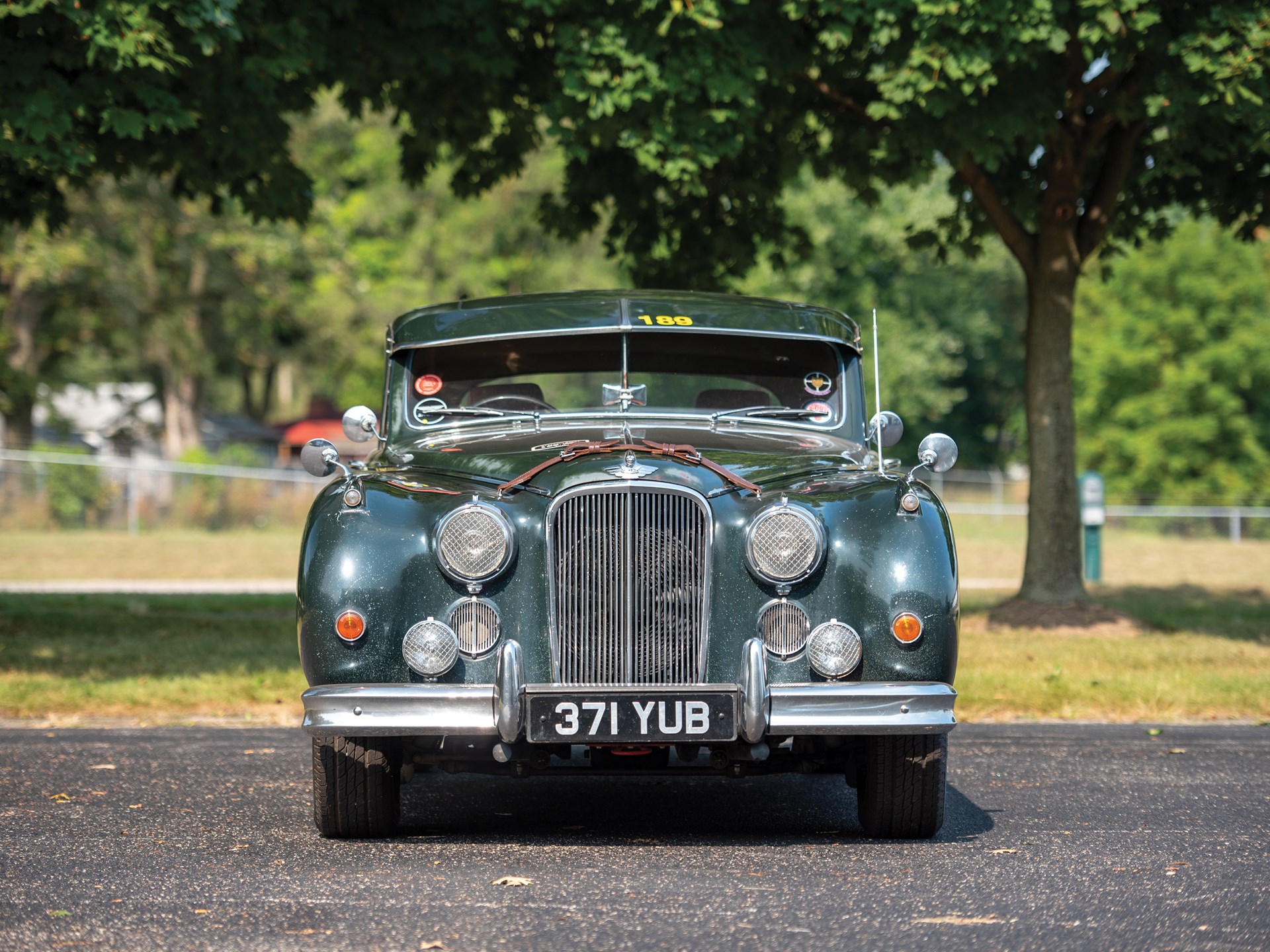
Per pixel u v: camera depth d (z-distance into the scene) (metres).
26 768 10.47
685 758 7.94
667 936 6.05
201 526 51.91
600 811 9.20
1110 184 20.41
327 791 7.90
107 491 51.59
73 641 17.78
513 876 7.15
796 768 8.30
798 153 21.39
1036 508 20.52
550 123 17.12
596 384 9.61
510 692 7.27
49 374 63.50
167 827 8.45
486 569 7.43
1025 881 7.11
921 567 7.52
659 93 16.39
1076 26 16.33
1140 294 60.31
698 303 9.89
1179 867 7.44
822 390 9.73
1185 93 16.28
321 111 66.62
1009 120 16.55
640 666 7.44
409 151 21.17
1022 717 13.30
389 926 6.21
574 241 22.77
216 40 14.45
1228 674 15.16
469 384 9.64
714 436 9.10
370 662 7.44
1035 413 20.56
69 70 14.66
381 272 82.94
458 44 17.58
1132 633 19.14
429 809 9.23
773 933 6.10
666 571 7.48
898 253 72.06
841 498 7.79
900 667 7.44
